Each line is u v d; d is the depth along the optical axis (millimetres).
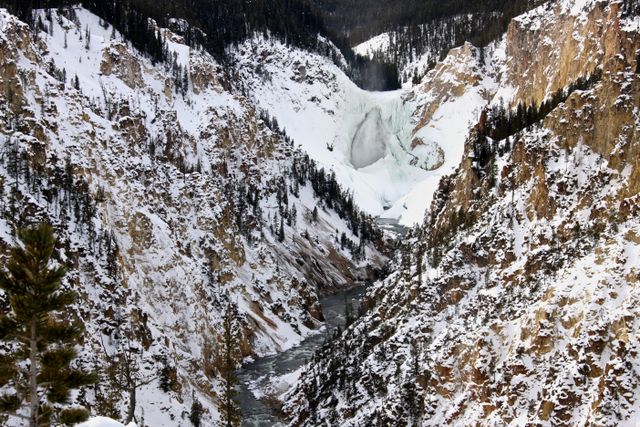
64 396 27656
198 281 119562
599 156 94938
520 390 67812
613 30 170625
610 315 63375
